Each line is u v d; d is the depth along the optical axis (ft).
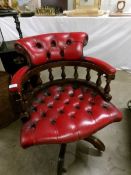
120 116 2.93
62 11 6.71
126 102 5.35
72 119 2.91
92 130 2.72
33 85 3.97
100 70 3.19
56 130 2.70
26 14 6.26
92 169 3.59
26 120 2.88
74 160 3.77
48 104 3.31
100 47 6.82
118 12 6.38
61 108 3.20
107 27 6.30
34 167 3.70
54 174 3.55
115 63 7.15
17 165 3.76
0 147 4.17
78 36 3.51
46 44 3.43
